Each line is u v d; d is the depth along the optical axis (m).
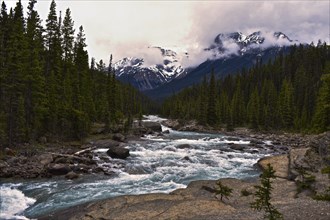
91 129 71.56
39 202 27.19
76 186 31.98
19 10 65.94
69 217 23.20
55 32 73.44
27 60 54.00
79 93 68.00
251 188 28.05
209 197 25.80
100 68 101.69
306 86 125.75
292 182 30.62
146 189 31.23
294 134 94.19
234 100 124.81
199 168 41.22
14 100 49.28
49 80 59.47
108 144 56.47
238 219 19.25
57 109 58.25
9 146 45.53
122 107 125.06
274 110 112.25
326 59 152.38
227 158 48.31
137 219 20.69
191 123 125.62
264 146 64.44
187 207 22.52
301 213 19.59
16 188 30.95
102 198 28.05
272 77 157.62
